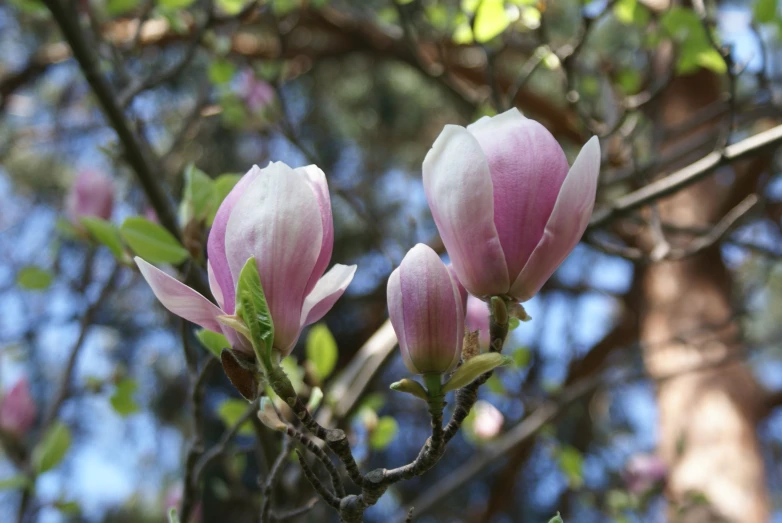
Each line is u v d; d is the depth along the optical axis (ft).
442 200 2.37
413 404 9.21
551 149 2.39
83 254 8.66
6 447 4.67
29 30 10.09
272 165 2.39
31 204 10.80
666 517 7.76
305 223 2.38
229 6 5.68
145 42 7.77
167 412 11.09
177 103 8.91
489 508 9.92
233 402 3.94
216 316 2.35
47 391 9.16
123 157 3.91
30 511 4.52
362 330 10.98
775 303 12.50
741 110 5.83
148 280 2.40
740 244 5.56
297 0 6.20
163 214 3.92
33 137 9.49
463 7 4.73
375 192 11.48
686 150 7.24
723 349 9.27
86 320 4.81
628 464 7.07
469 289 2.40
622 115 5.00
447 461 11.37
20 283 4.83
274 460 3.61
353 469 2.41
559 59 4.77
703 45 4.67
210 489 8.93
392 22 7.59
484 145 2.40
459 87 6.43
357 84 11.84
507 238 2.37
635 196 4.50
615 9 5.65
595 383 6.57
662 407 9.48
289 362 3.86
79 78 9.36
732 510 8.07
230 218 2.39
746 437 8.72
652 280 10.12
